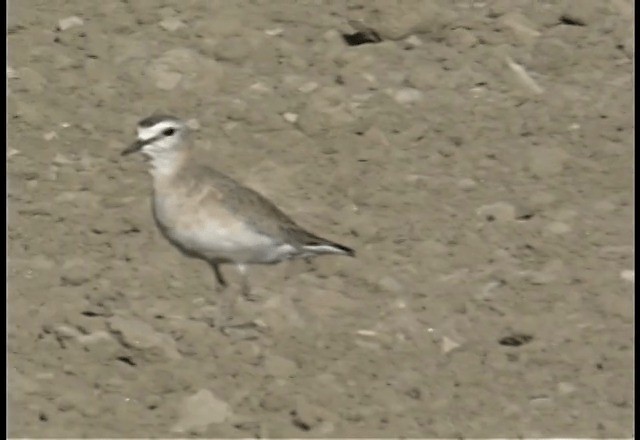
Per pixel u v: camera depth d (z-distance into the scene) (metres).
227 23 21.92
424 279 16.53
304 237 15.86
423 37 21.70
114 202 17.97
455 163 18.95
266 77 20.83
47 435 14.02
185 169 15.59
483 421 14.26
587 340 15.48
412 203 18.05
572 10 22.28
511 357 15.22
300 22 22.11
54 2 22.53
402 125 19.70
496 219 17.69
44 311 15.77
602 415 14.38
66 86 20.52
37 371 14.88
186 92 20.45
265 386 14.70
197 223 15.48
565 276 16.59
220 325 15.62
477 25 21.98
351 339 15.44
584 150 19.28
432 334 15.55
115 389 14.66
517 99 20.36
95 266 16.66
